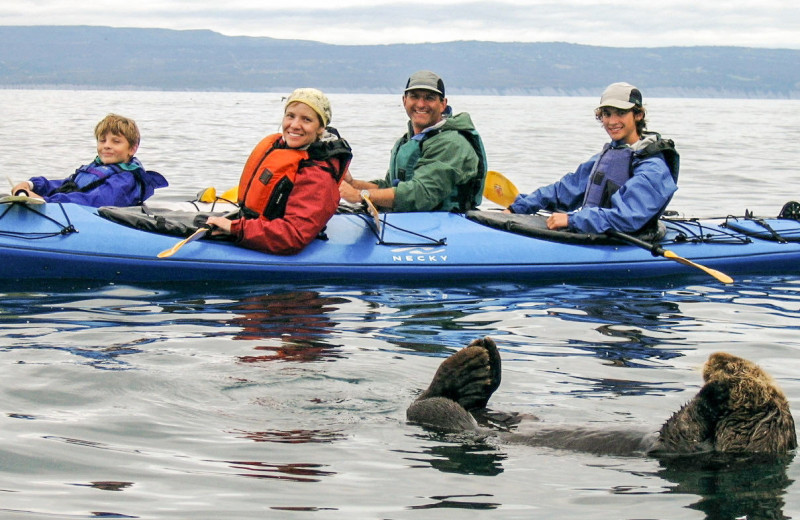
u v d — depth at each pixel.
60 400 3.68
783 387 4.05
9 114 30.28
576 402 3.79
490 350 3.49
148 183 7.04
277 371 4.10
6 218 6.23
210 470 3.00
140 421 3.45
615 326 5.26
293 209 6.34
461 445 3.22
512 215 7.18
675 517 2.67
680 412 3.11
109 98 73.88
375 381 3.99
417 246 6.68
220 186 11.56
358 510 2.71
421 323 5.22
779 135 25.44
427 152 7.17
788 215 7.95
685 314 5.62
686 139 22.66
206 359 4.29
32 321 5.06
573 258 6.82
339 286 6.26
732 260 7.13
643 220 6.83
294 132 6.30
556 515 2.68
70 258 6.12
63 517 2.64
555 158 16.70
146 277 6.24
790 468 2.98
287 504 2.75
